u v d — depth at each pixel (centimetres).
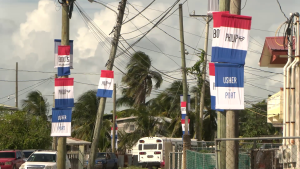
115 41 8044
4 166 10181
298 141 5050
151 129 18488
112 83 7750
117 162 14375
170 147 9556
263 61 8212
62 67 6862
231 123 3741
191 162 6594
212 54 3616
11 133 12356
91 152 8119
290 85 5347
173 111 19362
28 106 19750
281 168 3909
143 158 13588
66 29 7056
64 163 6969
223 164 4284
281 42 7262
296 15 5569
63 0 7050
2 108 13112
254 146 3869
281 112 8862
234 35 3622
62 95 6725
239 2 3962
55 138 13312
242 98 3569
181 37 9444
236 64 3597
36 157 8931
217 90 3566
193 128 18612
